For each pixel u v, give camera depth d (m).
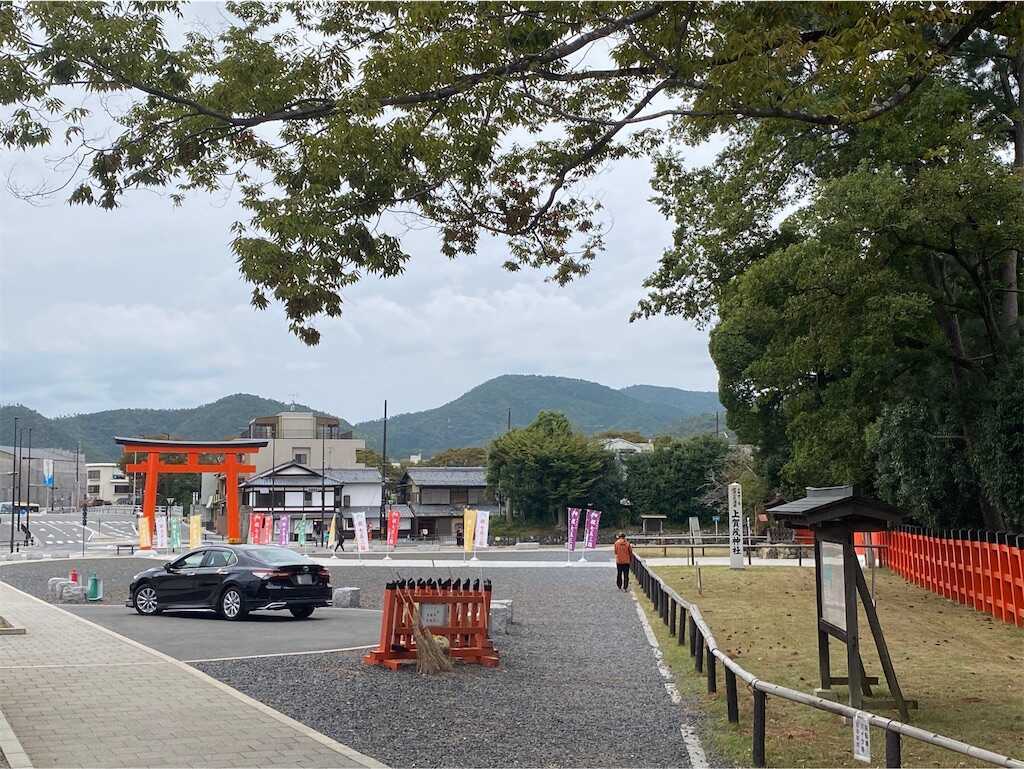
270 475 79.25
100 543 69.69
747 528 53.69
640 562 29.75
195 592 20.03
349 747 8.15
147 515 55.28
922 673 12.82
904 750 8.42
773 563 40.28
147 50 9.42
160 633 16.88
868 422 25.08
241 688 10.92
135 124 10.23
